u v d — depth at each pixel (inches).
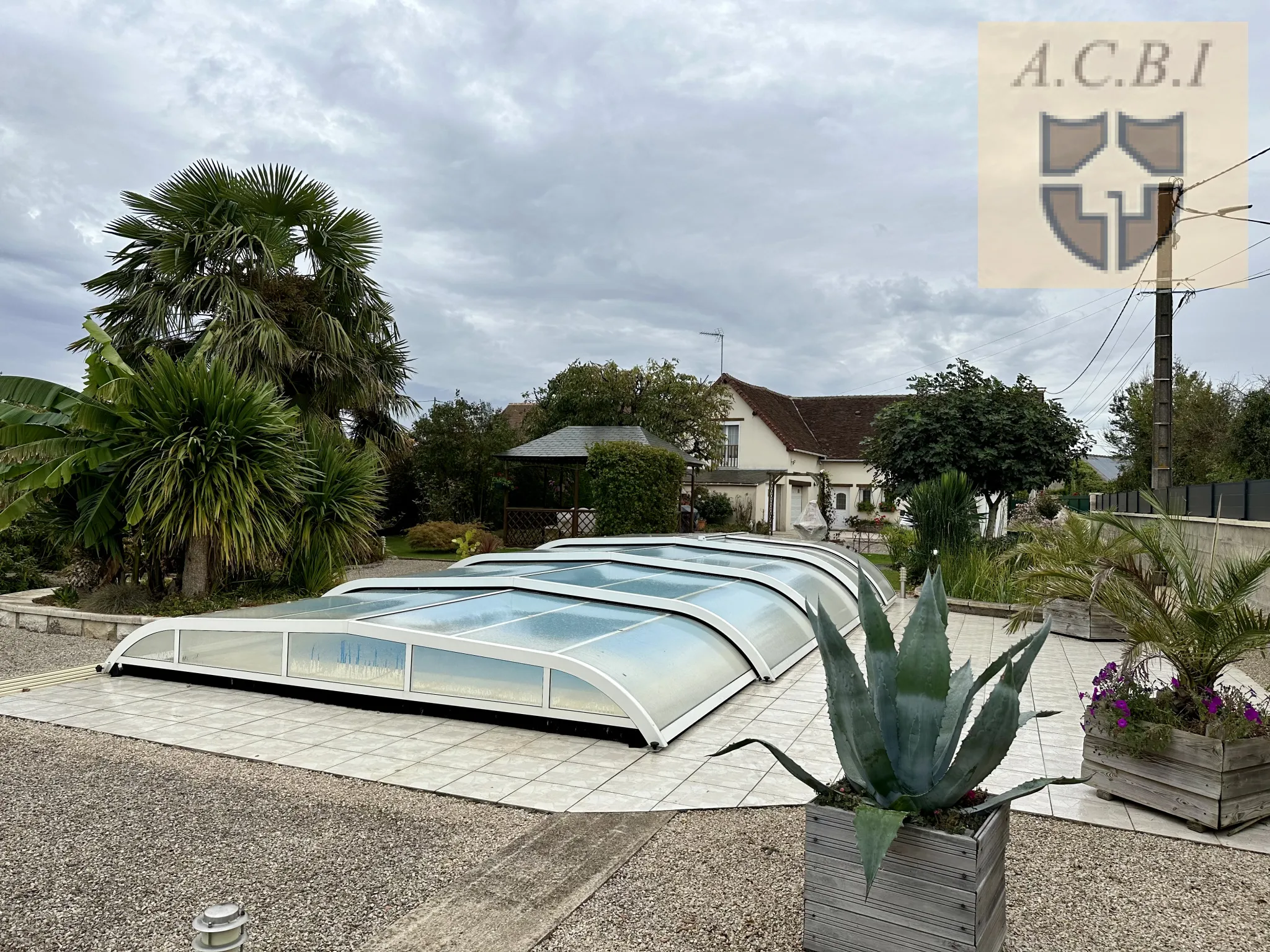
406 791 213.2
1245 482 511.8
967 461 827.4
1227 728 191.9
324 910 151.2
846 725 135.0
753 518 1380.4
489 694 272.2
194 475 419.2
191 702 299.4
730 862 173.0
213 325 569.3
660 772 228.7
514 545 968.9
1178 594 217.2
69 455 411.2
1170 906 156.8
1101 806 209.8
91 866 168.4
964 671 155.7
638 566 458.9
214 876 164.6
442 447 1062.4
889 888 128.9
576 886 161.5
